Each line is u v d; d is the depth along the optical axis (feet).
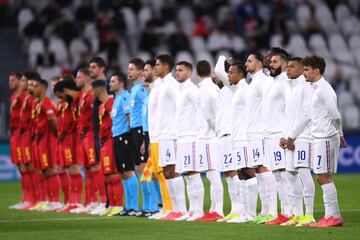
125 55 305.94
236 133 136.56
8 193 221.87
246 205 138.21
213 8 324.19
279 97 131.64
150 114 148.77
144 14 317.83
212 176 141.69
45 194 181.27
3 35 309.42
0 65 300.61
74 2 317.63
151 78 153.38
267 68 138.10
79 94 169.17
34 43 299.79
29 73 177.78
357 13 339.16
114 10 314.96
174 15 319.68
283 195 133.28
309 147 125.70
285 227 124.57
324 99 122.52
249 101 135.13
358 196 188.34
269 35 314.76
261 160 134.41
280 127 131.85
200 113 141.59
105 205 164.45
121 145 155.94
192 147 142.31
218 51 309.63
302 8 332.39
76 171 171.01
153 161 149.18
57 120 174.29
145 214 153.69
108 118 157.99
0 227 135.95
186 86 143.23
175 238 114.62
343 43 327.06
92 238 116.67
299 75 127.65
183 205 146.92
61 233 124.06
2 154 262.26
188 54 304.50
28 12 310.24
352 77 308.81
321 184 124.57
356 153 282.36
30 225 138.82
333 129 123.24
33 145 180.96
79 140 169.27
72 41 300.81
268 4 330.95
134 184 156.25
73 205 171.73
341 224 124.57
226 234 117.70
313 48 320.91
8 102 288.71
